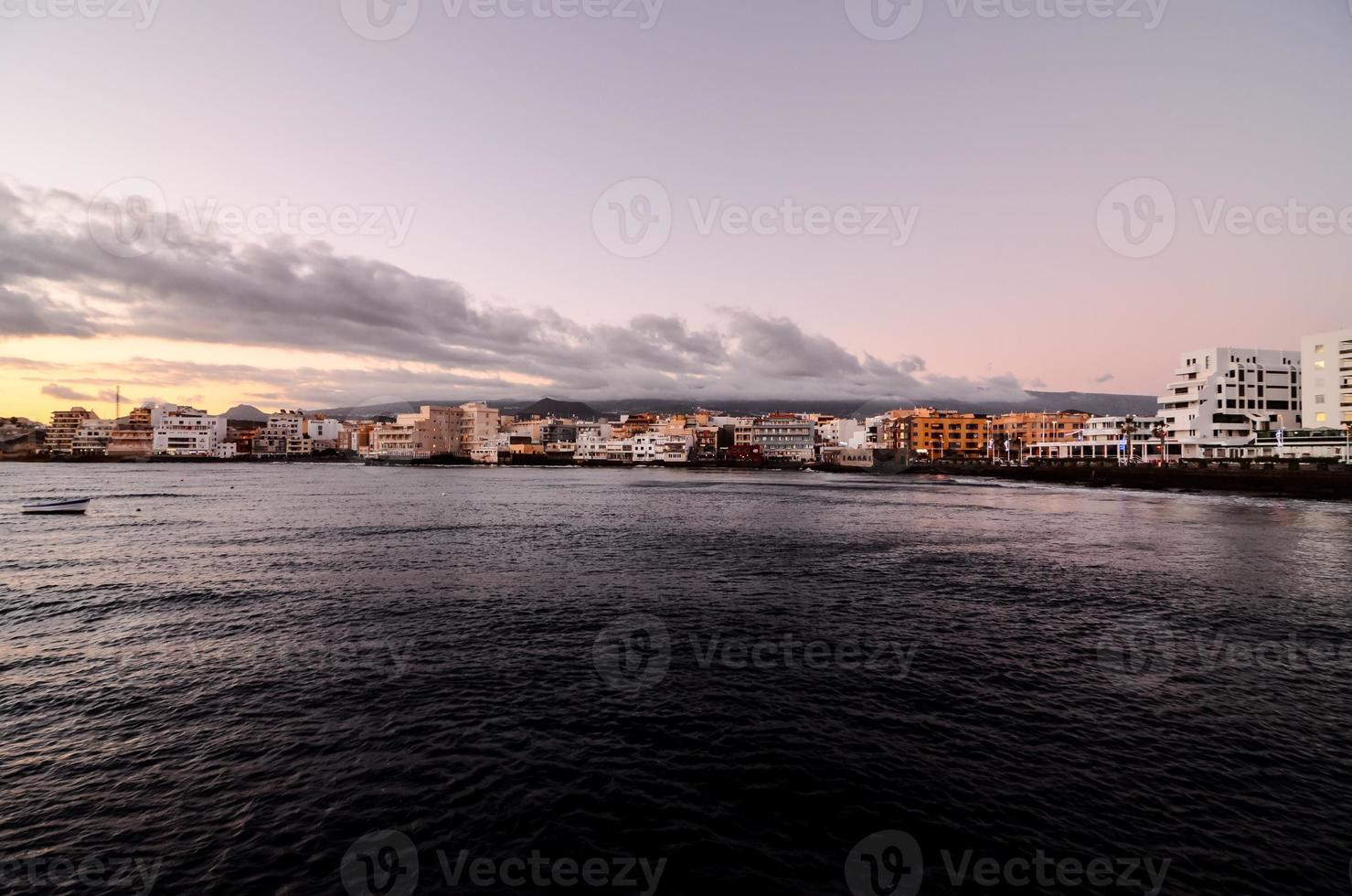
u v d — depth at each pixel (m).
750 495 96.00
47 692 16.61
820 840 10.81
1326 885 9.70
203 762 13.09
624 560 37.00
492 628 22.72
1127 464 115.44
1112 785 12.42
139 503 76.25
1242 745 13.99
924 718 15.46
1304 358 105.31
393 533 49.19
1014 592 28.97
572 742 14.13
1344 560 37.03
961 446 197.50
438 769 12.93
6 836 10.65
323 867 10.02
